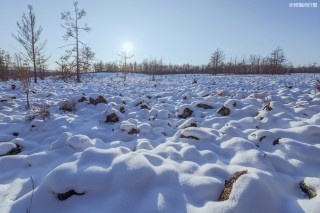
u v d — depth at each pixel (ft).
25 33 60.49
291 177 9.85
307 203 8.02
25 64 27.27
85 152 10.69
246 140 12.85
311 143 12.59
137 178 8.73
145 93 39.24
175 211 7.64
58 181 8.75
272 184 8.77
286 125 15.80
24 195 8.95
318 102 20.86
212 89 39.29
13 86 41.93
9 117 20.66
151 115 21.27
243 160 11.19
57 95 35.29
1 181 11.02
